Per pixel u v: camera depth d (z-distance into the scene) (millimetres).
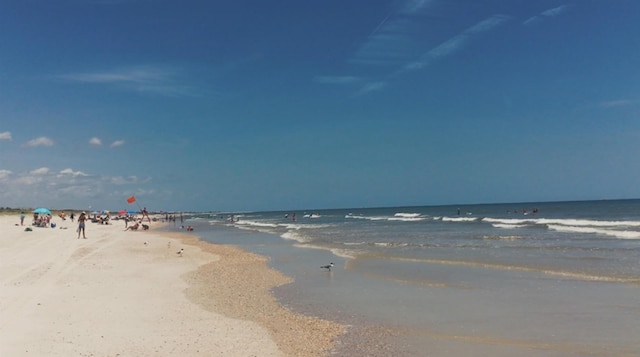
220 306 14422
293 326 12227
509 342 10648
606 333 11047
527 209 109188
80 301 13945
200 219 128125
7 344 9711
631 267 19781
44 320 11648
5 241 31984
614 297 14523
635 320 12008
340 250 30078
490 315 12992
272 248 33312
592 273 18641
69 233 43094
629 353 9711
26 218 81812
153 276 19578
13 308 12719
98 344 9930
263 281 19188
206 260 26047
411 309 13969
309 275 20578
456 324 12234
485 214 93438
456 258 24266
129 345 9953
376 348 10438
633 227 42250
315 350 10281
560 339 10734
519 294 15406
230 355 9648
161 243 37094
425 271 20516
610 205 119812
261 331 11602
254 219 116312
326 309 14195
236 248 33594
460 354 9969
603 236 34344
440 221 69312
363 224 68562
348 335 11422
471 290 16328
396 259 24484
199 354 9586
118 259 24750
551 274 18734
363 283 18328
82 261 23016
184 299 15148
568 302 14102
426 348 10406
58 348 9531
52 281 16969
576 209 98438
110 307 13383
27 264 20719
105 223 71188
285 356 9797
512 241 32625
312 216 131750
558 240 32156
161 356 9352
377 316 13258
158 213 167750
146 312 13047
